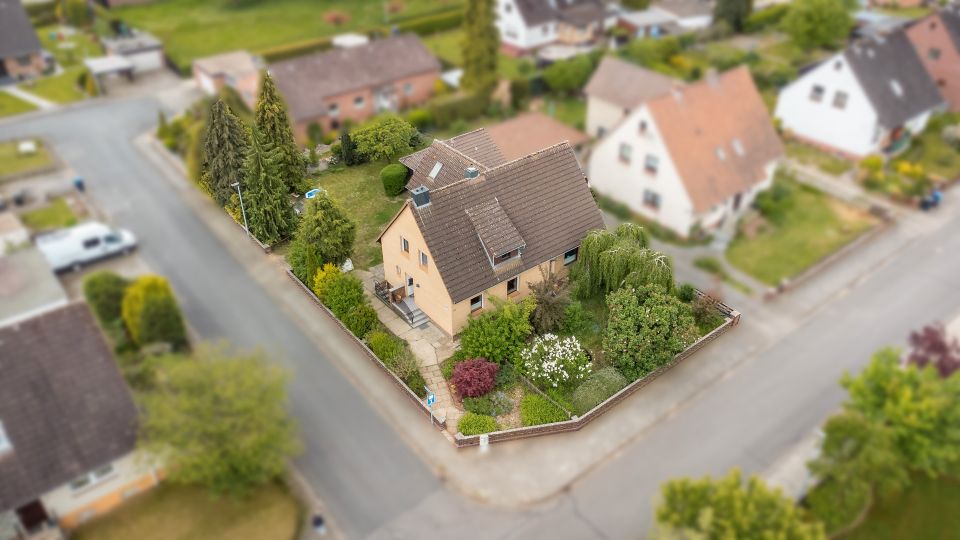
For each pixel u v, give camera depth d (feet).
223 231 131.95
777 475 89.10
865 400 82.64
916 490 87.71
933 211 149.59
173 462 77.61
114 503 82.38
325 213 110.63
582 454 91.25
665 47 222.28
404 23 251.19
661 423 96.27
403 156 148.46
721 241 140.56
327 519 82.02
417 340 105.50
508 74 221.46
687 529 66.13
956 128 175.73
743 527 65.46
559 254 110.32
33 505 75.51
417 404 94.58
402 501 84.33
